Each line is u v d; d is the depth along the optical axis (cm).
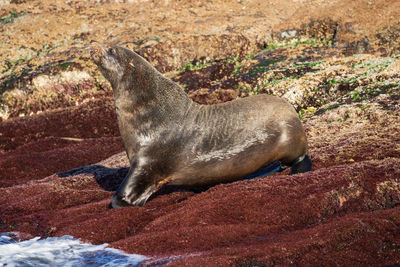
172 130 2988
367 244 1897
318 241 1906
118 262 2047
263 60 7262
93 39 8931
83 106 7394
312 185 2458
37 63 8381
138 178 2948
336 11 7844
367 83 5109
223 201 2459
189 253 2025
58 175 4316
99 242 2380
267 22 8600
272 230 2188
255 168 3080
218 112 3081
